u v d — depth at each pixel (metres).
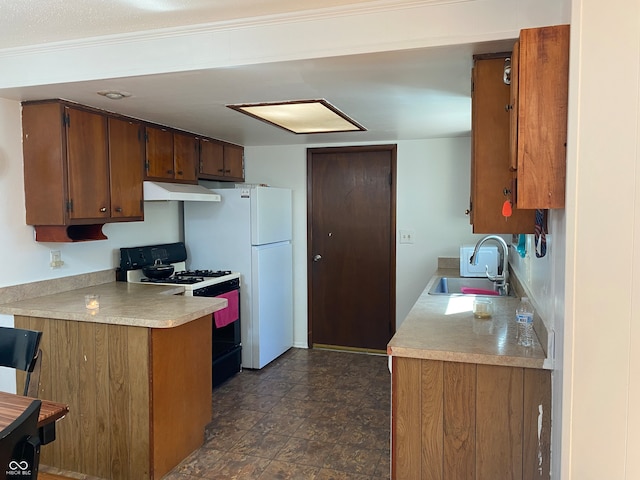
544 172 1.59
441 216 4.52
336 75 2.32
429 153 4.51
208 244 4.39
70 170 2.88
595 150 1.45
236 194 4.28
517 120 1.64
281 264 4.65
